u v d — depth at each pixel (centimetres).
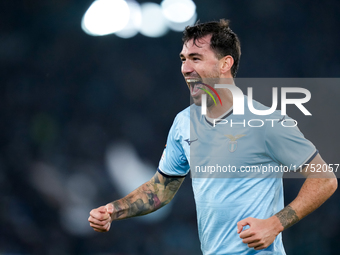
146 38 1981
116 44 1973
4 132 1777
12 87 1872
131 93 1980
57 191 1474
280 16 1889
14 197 1470
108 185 1599
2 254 1330
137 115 1964
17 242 1365
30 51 1909
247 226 388
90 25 1775
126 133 1909
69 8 1886
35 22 1889
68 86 1938
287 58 1902
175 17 1853
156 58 2005
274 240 384
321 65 1875
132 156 1817
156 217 1498
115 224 1430
